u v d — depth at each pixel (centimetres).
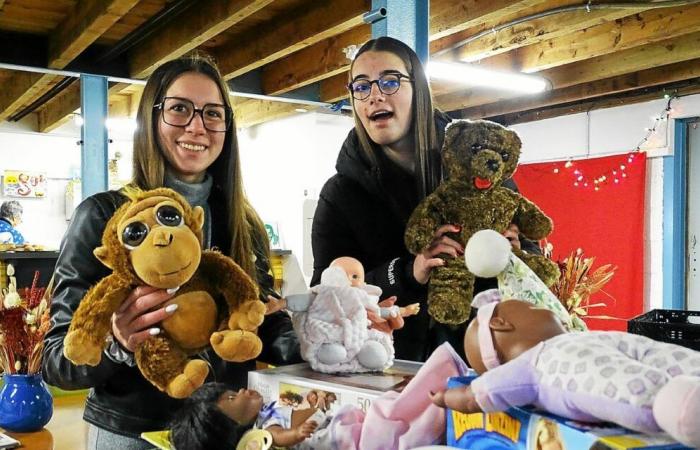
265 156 678
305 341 88
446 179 123
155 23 354
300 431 67
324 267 138
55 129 661
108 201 100
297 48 378
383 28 196
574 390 46
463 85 525
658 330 151
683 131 516
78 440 169
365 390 72
